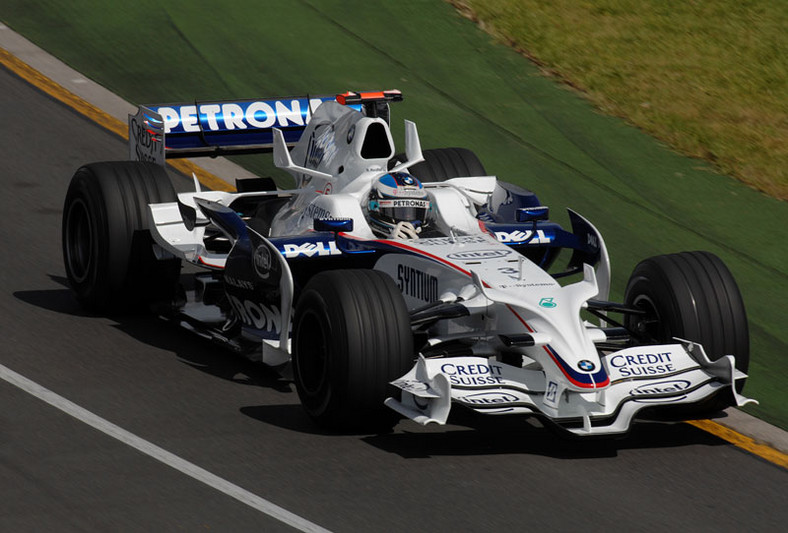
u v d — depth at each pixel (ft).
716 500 79.20
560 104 184.03
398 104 175.73
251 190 118.21
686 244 143.95
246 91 175.11
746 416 96.32
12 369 94.38
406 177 97.30
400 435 86.53
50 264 122.01
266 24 198.29
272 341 93.15
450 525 72.64
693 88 194.18
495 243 94.02
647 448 87.20
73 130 159.53
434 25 205.57
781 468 85.92
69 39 186.91
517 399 80.94
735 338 89.35
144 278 107.76
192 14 198.80
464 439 86.38
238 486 76.38
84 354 99.25
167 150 123.44
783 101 193.67
